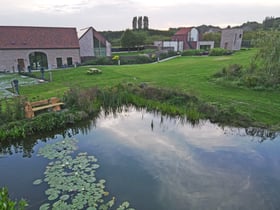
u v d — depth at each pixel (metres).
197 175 5.75
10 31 27.56
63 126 8.98
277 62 13.12
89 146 7.42
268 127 8.40
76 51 30.31
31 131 8.20
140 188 5.23
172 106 10.56
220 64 22.81
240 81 13.68
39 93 13.59
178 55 38.88
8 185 5.39
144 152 6.99
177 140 7.84
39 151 7.09
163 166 6.18
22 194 5.04
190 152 6.95
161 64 26.58
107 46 35.62
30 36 28.23
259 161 6.39
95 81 17.23
